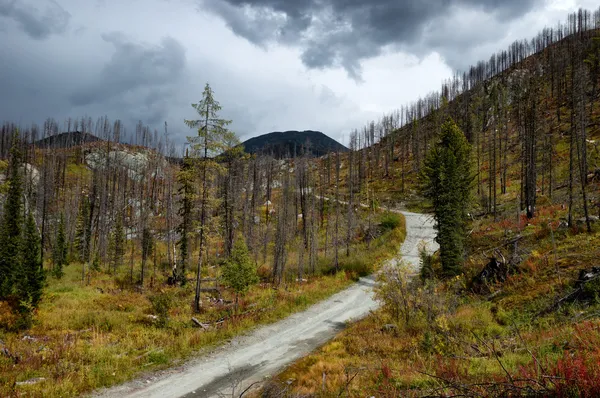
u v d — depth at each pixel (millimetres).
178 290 28812
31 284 19156
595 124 55750
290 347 16516
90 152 97000
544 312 13734
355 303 24844
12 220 30359
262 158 89500
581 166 26625
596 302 12484
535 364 7883
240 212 50969
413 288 17672
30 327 17703
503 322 14539
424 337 13570
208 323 19797
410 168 88250
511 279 18672
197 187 29875
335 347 15570
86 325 18938
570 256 18859
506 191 51781
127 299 25688
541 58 112250
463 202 33938
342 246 44312
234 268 22203
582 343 8703
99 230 55188
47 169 65312
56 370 12383
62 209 61781
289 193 63094
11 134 86000
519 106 61750
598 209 28328
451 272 26141
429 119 101375
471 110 91875
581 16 122938
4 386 10734
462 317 15203
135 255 47812
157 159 93375
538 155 49656
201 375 13203
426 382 9461
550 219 29000
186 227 33344
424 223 52250
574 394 5594
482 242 30719
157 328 18406
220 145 24250
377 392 9719
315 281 30797
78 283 33000
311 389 11000
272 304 23297
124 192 73688
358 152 107062
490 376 8180
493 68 138125
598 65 73875
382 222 50906
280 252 33094
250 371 13680
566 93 77250
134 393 11555
